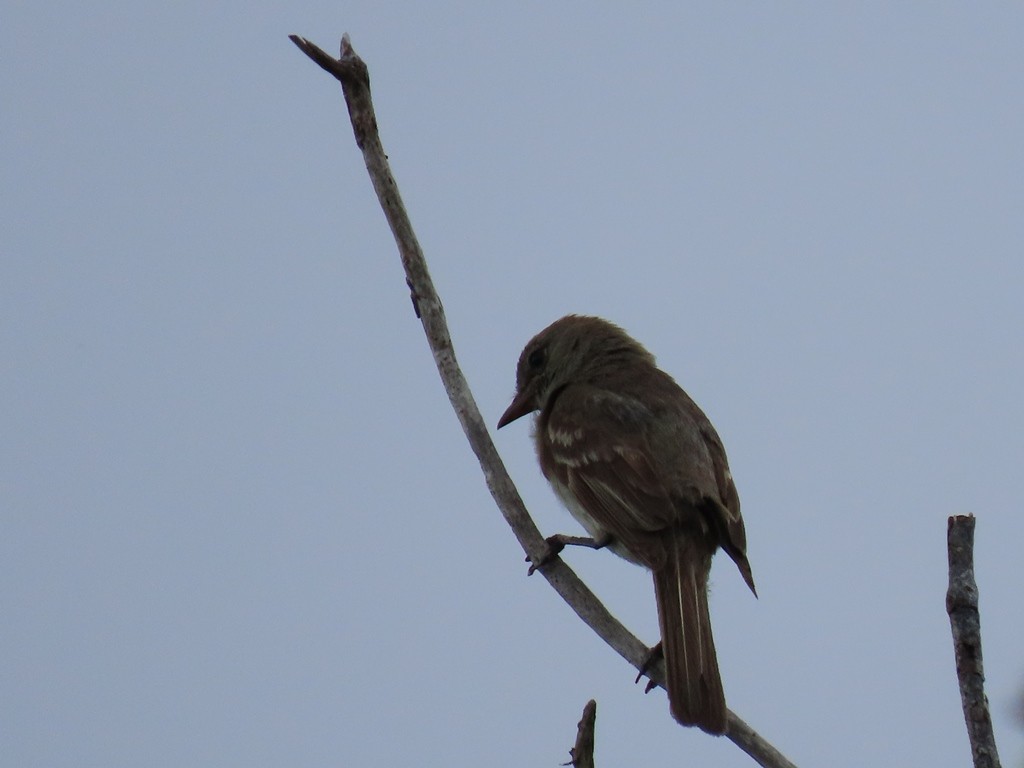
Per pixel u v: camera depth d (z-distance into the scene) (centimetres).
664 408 1230
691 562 1112
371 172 1032
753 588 1109
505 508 1048
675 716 991
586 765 826
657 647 1045
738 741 973
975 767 721
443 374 1051
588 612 1026
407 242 1041
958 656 737
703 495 1134
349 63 1021
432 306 1048
